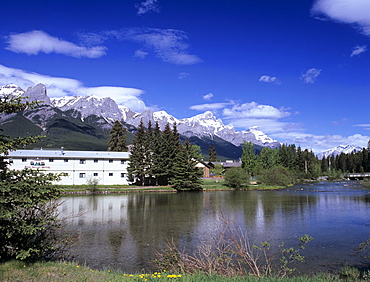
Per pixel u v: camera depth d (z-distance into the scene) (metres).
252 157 103.00
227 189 70.12
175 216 29.62
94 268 14.12
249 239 20.12
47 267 10.54
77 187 60.75
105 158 69.25
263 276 9.92
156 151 72.12
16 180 11.41
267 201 43.72
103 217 29.08
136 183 72.12
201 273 10.13
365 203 40.84
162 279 8.95
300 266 14.60
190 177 65.81
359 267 14.48
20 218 11.33
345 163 164.75
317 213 31.73
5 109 11.44
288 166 122.69
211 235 21.02
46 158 64.25
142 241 19.53
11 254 11.24
